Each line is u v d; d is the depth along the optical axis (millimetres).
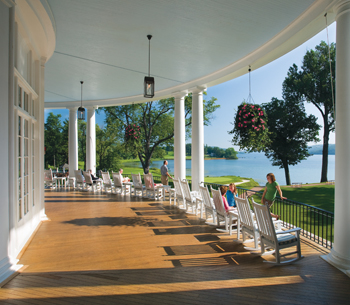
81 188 12734
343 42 3680
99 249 4500
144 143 21547
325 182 16234
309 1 4473
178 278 3275
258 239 4949
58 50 6711
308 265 3750
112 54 6926
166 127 21297
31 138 5414
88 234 5391
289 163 17875
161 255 4219
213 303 2662
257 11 4805
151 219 6699
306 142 17438
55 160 25453
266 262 3896
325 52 16578
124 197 10242
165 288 2990
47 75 8891
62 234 5387
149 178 9719
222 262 3908
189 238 5141
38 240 4988
